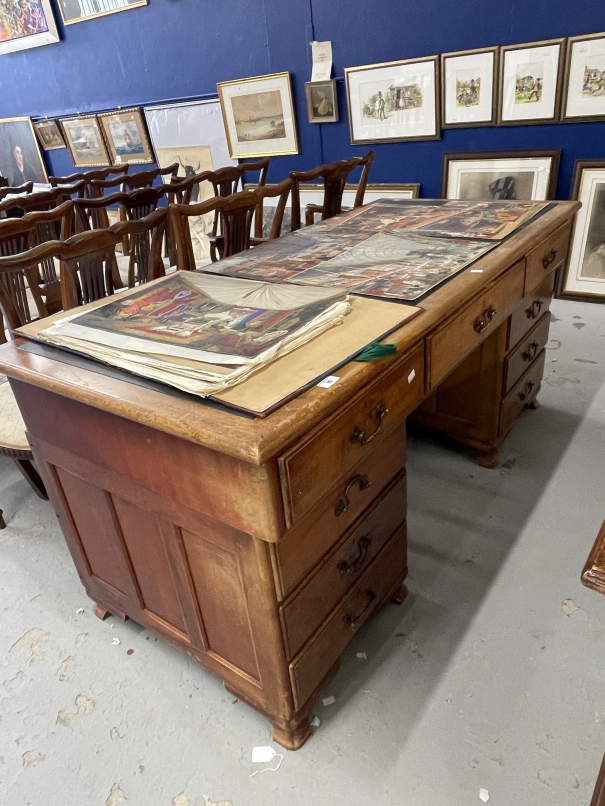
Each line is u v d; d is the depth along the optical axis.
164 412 0.80
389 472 1.19
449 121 3.09
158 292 1.22
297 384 0.83
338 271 1.33
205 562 1.03
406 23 3.02
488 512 1.72
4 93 5.13
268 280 1.31
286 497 0.81
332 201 2.60
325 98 3.41
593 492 1.76
